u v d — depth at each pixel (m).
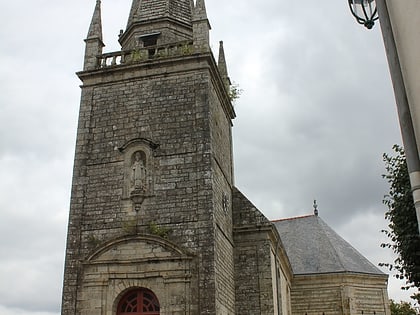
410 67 6.68
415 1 6.48
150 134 22.22
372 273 35.03
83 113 23.28
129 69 23.47
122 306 20.00
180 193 20.92
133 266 20.05
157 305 19.69
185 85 22.75
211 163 21.23
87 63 24.08
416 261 15.26
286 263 29.73
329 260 35.06
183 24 26.06
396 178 16.05
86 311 19.72
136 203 21.03
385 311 34.28
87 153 22.50
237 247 23.92
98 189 21.73
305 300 33.84
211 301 18.95
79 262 20.61
